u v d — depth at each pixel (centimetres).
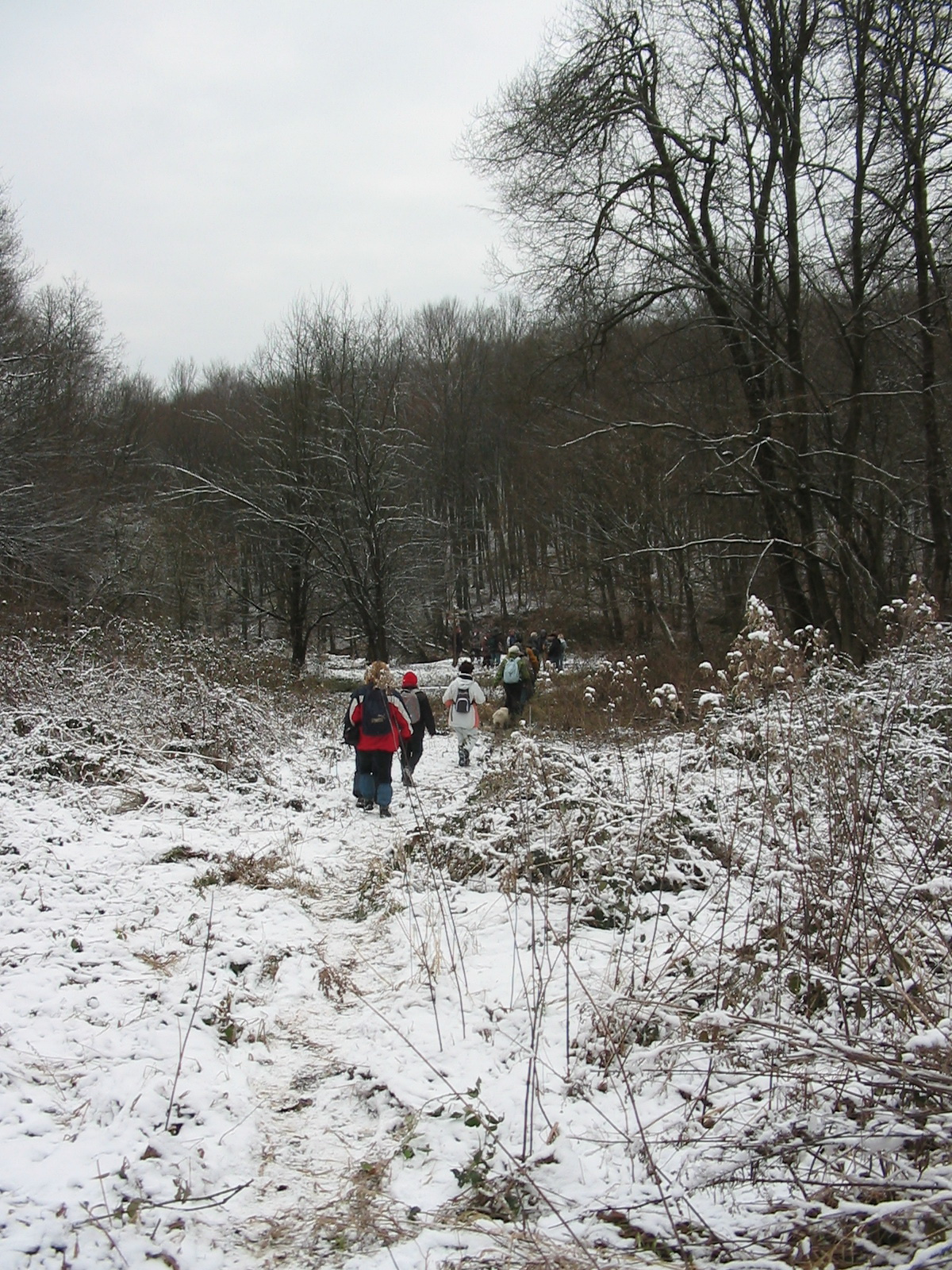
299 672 2578
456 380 5206
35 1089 362
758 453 1708
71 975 472
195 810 866
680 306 1952
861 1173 285
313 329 3106
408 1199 310
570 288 1891
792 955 426
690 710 1000
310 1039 437
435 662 4512
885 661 863
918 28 1530
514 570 4972
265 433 3161
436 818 877
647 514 2819
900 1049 308
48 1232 281
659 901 560
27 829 712
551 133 1800
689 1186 291
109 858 680
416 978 493
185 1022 430
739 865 549
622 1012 398
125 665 1284
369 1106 373
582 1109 355
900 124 1572
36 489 2484
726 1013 345
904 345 1747
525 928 557
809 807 532
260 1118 363
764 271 1756
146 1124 343
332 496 2944
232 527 3178
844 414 1861
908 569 2014
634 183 1812
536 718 1517
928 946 400
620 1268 265
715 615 3316
